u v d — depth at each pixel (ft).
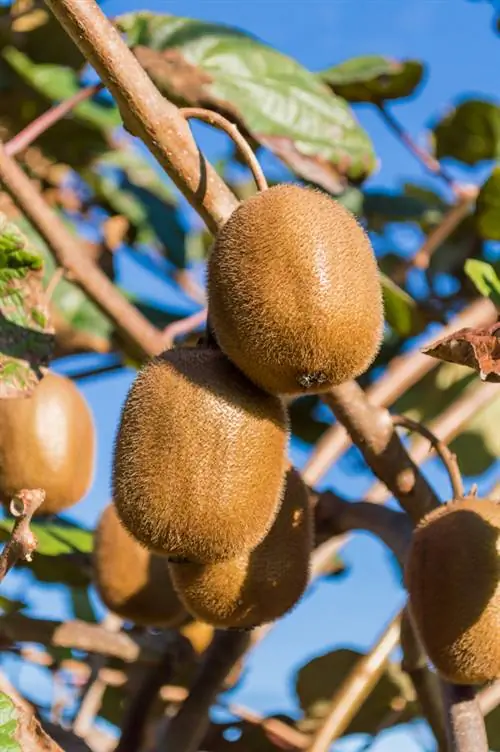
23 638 2.78
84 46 2.27
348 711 2.70
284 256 2.20
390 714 3.21
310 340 2.19
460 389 3.35
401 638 2.60
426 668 2.59
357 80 3.30
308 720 3.19
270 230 2.21
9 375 2.47
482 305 3.03
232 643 2.67
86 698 3.01
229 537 2.22
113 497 2.25
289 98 3.00
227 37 3.01
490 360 2.15
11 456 2.82
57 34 3.35
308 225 2.21
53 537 3.00
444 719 2.40
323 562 2.89
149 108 2.29
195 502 2.21
